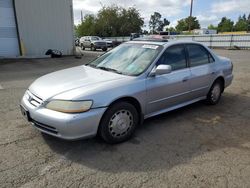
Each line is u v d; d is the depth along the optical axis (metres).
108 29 53.19
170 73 4.19
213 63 5.22
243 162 3.16
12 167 2.94
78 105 3.09
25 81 8.05
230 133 4.04
